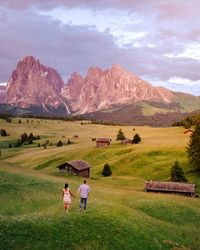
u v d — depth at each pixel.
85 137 194.50
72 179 68.19
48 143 174.75
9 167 66.38
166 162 77.69
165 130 182.38
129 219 23.56
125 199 38.81
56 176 71.75
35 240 16.22
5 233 16.06
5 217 19.34
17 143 179.38
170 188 50.88
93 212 22.41
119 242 18.92
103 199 36.69
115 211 24.30
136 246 19.20
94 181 67.69
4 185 37.38
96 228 19.73
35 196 32.16
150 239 21.27
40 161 107.88
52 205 28.47
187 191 49.16
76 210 22.61
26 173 56.38
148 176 71.38
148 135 162.38
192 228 28.91
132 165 82.06
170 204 35.94
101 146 119.88
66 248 16.36
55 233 17.59
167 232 25.12
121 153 98.31
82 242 17.55
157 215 31.33
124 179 68.81
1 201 28.17
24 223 17.95
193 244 24.23
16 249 14.84
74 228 18.89
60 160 104.38
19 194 32.69
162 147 92.62
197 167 67.06
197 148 67.25
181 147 89.38
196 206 37.44
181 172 62.12
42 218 19.67
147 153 88.19
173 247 21.72
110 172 78.88
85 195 22.45
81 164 77.94
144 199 39.03
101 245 17.86
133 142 117.25
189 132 143.88
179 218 31.31
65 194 21.61
